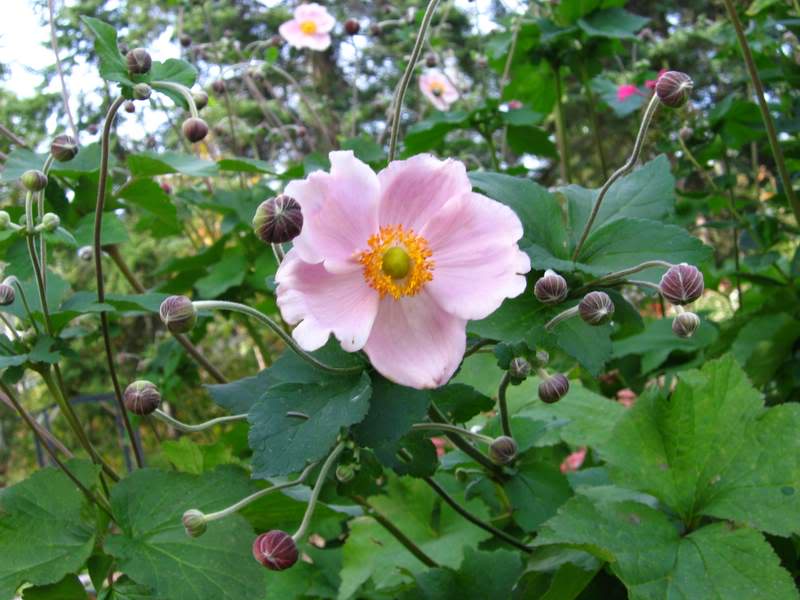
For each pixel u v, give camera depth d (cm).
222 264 64
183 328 25
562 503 33
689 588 27
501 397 32
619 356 57
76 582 30
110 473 36
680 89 28
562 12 64
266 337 109
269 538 25
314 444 25
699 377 30
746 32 61
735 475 29
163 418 28
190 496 31
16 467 134
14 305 35
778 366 52
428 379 26
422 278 27
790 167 62
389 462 30
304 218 25
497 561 32
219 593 28
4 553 29
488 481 34
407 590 32
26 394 129
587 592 31
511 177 32
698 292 26
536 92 76
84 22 29
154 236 66
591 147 171
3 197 64
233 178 79
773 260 54
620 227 31
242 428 42
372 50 114
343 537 50
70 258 111
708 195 62
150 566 29
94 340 58
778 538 32
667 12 172
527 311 30
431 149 65
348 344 25
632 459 30
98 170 43
